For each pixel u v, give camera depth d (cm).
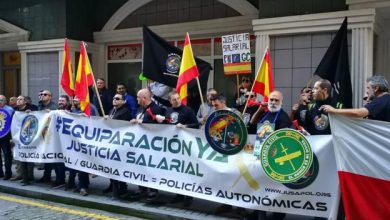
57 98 1095
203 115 664
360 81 692
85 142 673
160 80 712
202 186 560
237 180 532
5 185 743
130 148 627
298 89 756
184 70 617
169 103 750
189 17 1005
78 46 1094
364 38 689
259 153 518
